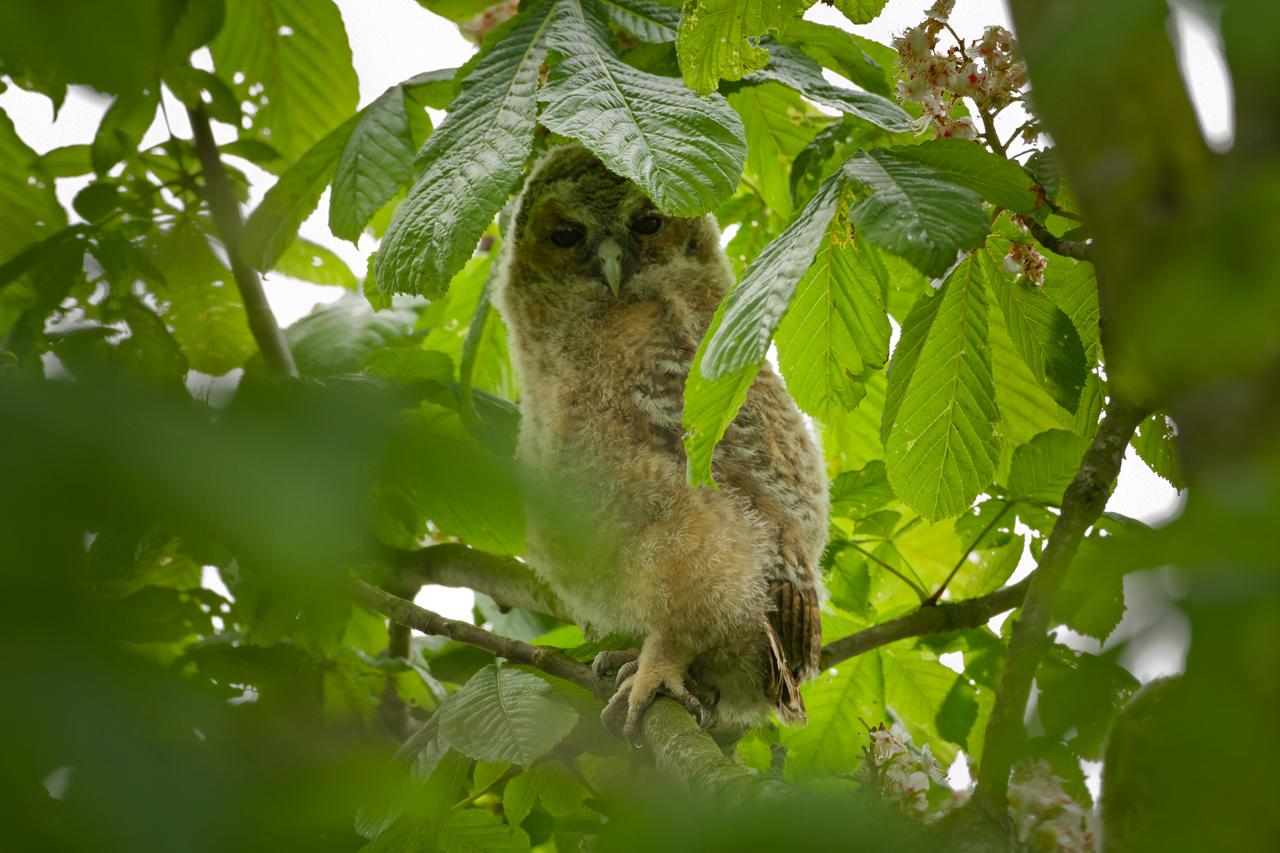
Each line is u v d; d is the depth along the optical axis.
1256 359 1.59
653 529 7.22
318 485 1.62
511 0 9.56
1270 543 1.53
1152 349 1.65
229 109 8.12
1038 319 6.34
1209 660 1.49
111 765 1.47
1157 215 2.01
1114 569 1.70
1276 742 1.44
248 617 5.80
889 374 6.21
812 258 4.89
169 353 4.43
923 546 9.20
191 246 8.07
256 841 1.58
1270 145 1.61
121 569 1.73
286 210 8.18
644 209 8.73
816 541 7.66
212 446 1.58
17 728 1.42
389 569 8.30
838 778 6.46
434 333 10.66
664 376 7.87
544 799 6.96
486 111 6.50
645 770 6.53
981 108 6.18
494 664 6.33
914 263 4.59
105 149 7.86
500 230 9.27
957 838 3.08
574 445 7.82
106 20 1.57
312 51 9.55
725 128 5.98
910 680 8.40
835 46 8.24
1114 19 1.83
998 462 6.82
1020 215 5.70
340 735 1.92
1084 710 2.20
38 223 8.09
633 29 7.32
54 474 1.46
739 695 7.39
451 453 1.84
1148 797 1.59
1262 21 1.50
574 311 8.48
